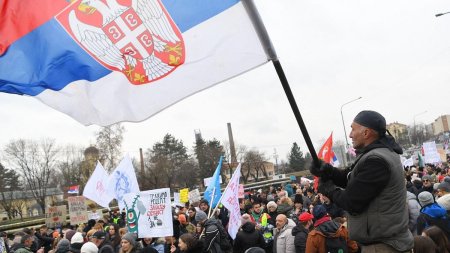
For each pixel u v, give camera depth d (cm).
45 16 381
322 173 318
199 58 357
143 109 371
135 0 370
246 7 327
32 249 1214
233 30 349
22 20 383
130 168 1134
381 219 279
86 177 7944
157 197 805
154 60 369
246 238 823
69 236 1205
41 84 382
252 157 10150
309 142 318
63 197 8562
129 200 826
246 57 343
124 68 375
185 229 978
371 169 276
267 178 10606
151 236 800
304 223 704
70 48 378
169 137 9138
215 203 1177
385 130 298
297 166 10625
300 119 318
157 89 368
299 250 688
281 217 770
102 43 375
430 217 573
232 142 7450
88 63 377
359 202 277
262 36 329
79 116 382
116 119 376
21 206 7906
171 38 363
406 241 282
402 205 284
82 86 380
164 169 7544
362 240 288
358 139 301
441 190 832
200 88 355
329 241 559
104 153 6731
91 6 377
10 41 382
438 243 443
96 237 920
